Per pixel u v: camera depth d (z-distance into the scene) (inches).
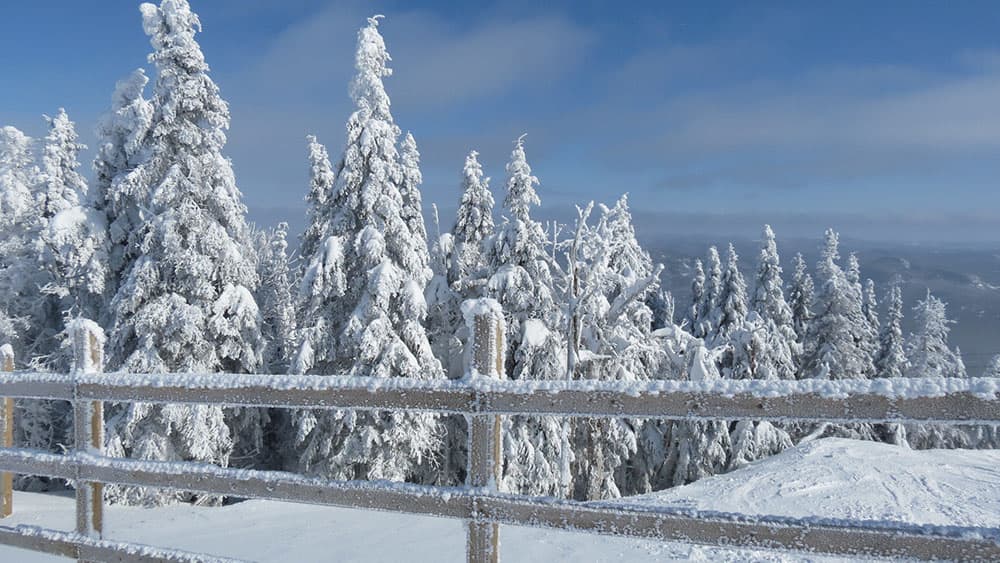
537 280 773.3
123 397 129.2
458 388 102.7
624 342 766.5
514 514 98.9
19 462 142.0
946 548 78.0
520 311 776.9
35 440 972.6
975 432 1387.8
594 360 750.5
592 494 778.8
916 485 339.6
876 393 80.4
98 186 882.8
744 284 1382.9
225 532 231.8
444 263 991.6
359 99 786.2
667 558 196.9
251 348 782.5
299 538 217.2
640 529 92.0
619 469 1021.2
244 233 874.1
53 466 137.1
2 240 1112.8
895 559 80.4
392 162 788.6
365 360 749.9
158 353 725.3
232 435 861.2
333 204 812.6
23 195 1135.6
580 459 802.2
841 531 82.4
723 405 87.5
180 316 720.3
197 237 744.3
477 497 101.0
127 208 856.3
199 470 121.3
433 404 104.4
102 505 136.1
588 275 726.5
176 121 757.3
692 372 812.0
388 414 741.9
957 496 316.8
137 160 848.9
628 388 92.0
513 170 778.2
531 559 192.9
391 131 794.2
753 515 87.0
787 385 84.4
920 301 1628.9
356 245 760.3
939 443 1343.5
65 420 1008.2
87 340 138.6
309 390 112.3
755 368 978.1
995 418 75.0
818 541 83.4
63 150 1167.6
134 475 127.8
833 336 1315.2
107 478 130.6
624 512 93.0
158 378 125.3
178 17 764.0
